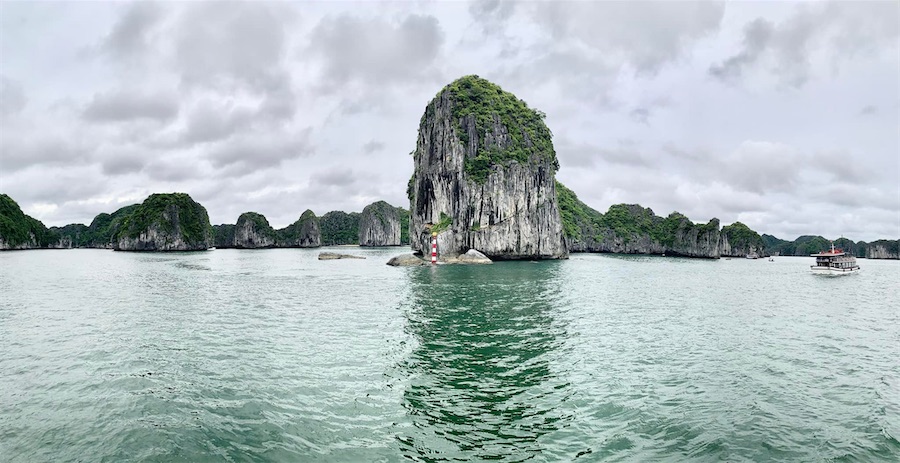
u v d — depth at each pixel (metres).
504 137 97.38
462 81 102.25
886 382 17.67
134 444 12.09
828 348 22.86
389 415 14.06
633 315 31.05
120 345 21.98
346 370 18.33
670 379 17.67
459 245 92.31
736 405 15.16
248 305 34.38
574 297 39.25
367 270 69.56
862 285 56.38
